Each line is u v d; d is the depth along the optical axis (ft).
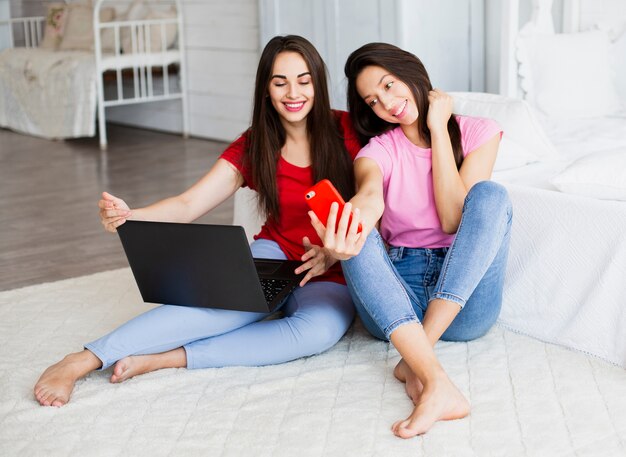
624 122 10.40
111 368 6.28
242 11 16.89
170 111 19.38
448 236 6.37
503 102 8.58
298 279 6.33
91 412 5.56
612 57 11.16
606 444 5.00
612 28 11.50
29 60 19.07
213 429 5.30
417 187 6.33
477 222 5.71
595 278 6.33
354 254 5.37
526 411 5.41
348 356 6.35
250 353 6.15
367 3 12.53
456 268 5.70
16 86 19.40
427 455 4.89
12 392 5.90
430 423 5.12
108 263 9.44
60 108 18.21
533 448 4.95
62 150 17.20
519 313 6.80
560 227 6.55
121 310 7.64
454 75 12.85
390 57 6.11
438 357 6.28
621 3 11.58
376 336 6.48
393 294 5.56
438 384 5.24
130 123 20.62
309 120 6.47
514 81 11.05
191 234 5.68
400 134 6.40
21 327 7.27
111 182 13.96
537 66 11.00
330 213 5.19
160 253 5.87
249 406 5.57
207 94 18.22
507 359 6.25
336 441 5.08
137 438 5.23
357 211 5.26
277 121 6.51
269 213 6.69
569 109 10.82
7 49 20.61
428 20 12.33
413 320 5.48
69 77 17.87
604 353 6.25
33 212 11.95
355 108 6.48
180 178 14.23
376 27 12.48
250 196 8.67
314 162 6.47
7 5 21.86
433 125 6.13
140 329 5.93
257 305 5.86
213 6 17.58
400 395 5.64
